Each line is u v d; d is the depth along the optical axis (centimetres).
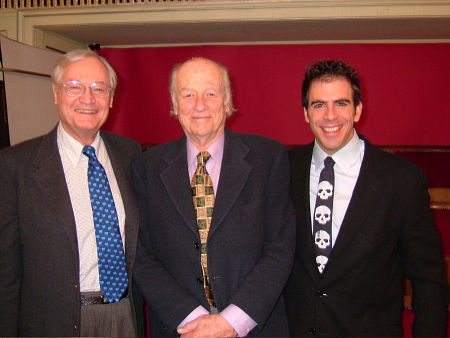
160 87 411
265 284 140
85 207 150
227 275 144
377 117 391
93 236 150
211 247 143
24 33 330
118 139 180
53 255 141
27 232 142
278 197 152
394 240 149
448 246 281
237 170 149
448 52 378
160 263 155
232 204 143
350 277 147
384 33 354
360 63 388
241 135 165
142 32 354
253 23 320
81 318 147
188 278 146
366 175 150
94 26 331
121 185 160
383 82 387
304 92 161
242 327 135
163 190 153
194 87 144
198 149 154
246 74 401
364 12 300
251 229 145
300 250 154
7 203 142
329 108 148
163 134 415
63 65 152
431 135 386
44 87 302
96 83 152
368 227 146
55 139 156
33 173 144
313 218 153
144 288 149
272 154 157
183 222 147
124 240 157
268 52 396
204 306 144
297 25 326
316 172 160
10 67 272
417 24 319
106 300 150
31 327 142
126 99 416
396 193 147
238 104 404
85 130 152
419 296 144
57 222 142
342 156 154
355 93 153
